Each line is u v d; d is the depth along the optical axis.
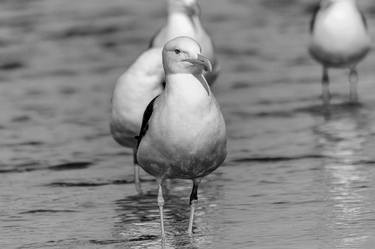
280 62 22.95
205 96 10.62
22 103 19.58
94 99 19.78
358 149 15.09
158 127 10.73
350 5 19.28
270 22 27.97
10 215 12.35
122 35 26.72
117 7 30.31
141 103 13.06
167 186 13.64
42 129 17.39
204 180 13.76
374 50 23.02
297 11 29.25
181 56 10.62
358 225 11.14
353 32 19.11
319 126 16.92
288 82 20.92
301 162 14.45
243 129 16.92
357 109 18.25
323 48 19.25
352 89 19.11
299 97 19.47
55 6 30.66
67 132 17.12
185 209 12.46
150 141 10.90
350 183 13.10
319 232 10.96
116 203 12.87
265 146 15.59
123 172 14.52
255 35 26.28
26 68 23.19
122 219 12.10
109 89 20.70
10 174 14.51
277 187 13.13
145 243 11.07
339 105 18.66
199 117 10.59
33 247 11.00
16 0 31.72
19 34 27.09
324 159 14.56
